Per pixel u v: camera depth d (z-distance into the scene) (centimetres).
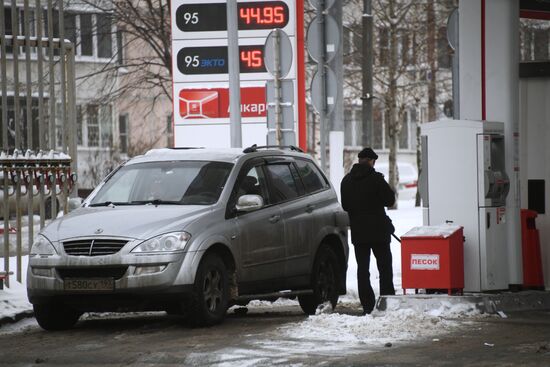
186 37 6197
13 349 3086
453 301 3528
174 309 3419
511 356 2694
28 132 4231
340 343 2964
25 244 6294
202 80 6197
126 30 8625
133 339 3186
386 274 3734
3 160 4162
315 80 5206
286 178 3928
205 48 6181
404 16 10488
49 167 4244
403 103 10794
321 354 2777
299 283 3862
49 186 4259
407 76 11194
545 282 4069
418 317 3381
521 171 4116
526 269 3941
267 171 3850
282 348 2886
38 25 4247
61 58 4322
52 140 4303
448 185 3719
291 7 6131
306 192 4000
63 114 4344
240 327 3394
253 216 3653
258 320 3656
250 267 3600
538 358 2653
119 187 3747
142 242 3319
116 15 8469
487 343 2917
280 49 4988
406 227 6819
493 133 3712
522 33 10856
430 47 10862
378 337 3059
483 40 3791
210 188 3628
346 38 11131
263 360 2694
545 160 4075
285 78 4997
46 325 3512
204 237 3391
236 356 2761
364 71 8212
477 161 3678
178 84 6212
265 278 3678
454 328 3219
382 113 13662
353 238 3709
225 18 6156
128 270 3294
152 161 3825
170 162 3797
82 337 3303
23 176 4219
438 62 11650
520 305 3647
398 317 3397
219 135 6203
